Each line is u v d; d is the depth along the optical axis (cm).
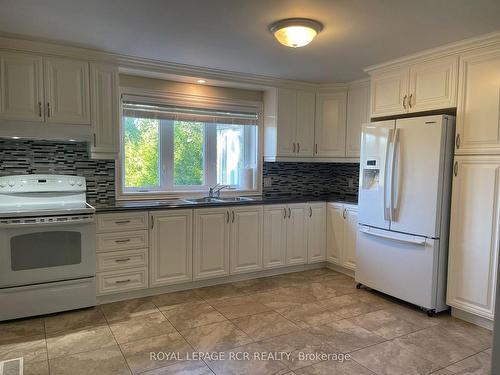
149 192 393
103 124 333
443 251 307
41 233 288
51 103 311
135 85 378
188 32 274
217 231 374
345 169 486
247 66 364
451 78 298
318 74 395
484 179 279
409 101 330
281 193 476
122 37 286
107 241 322
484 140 279
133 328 279
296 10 232
